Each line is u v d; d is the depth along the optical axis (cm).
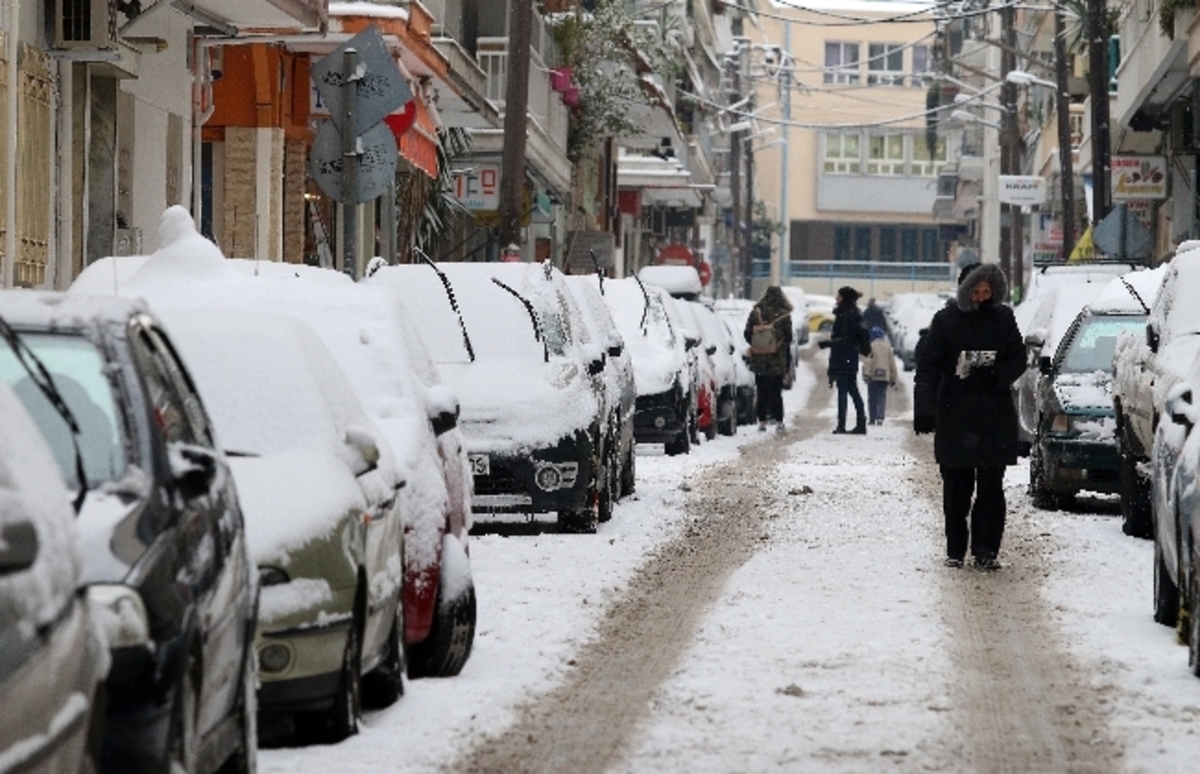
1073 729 1911
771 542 3478
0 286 3712
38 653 997
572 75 9756
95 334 1377
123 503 1257
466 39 8131
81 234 4306
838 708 1992
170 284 2348
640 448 6272
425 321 3556
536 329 3544
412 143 6116
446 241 7881
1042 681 2162
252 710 1449
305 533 1694
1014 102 13012
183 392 1475
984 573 3100
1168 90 8606
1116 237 7738
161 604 1202
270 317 1966
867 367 8050
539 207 9306
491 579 2878
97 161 4469
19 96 3853
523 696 2047
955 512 3169
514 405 3406
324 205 6538
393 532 1959
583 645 2370
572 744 1816
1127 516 3616
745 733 1869
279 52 5691
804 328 16438
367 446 1850
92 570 1182
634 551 3272
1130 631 2516
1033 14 14650
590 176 12112
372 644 1861
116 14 4222
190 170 5122
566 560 3120
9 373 1347
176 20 4941
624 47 10412
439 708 1956
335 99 3434
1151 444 3422
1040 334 5025
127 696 1164
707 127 17550
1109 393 4044
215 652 1313
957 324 3169
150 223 4822
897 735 1866
